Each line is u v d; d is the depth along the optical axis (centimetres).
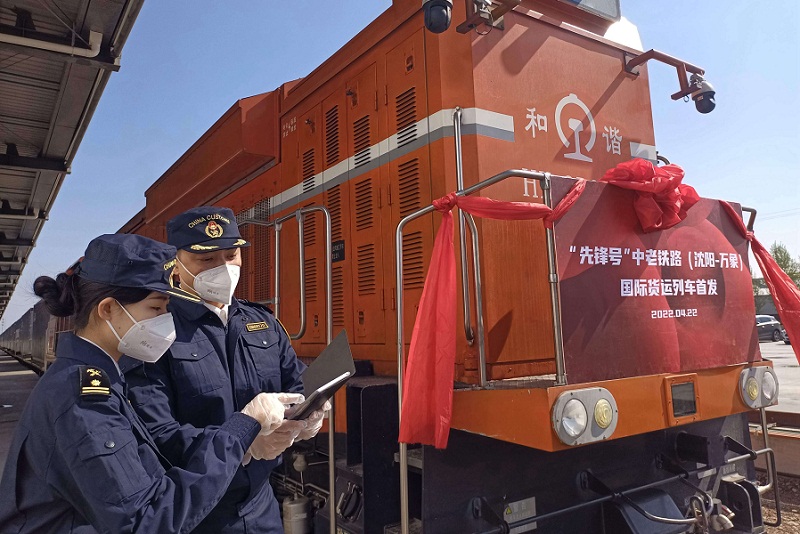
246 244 187
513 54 287
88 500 109
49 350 1225
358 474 246
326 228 290
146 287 129
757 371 256
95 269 128
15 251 1741
